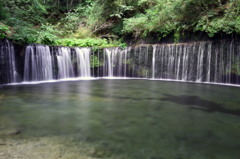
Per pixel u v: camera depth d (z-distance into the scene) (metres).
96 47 12.56
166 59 11.39
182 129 3.01
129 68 12.66
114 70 12.90
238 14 8.77
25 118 3.53
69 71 11.52
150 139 2.59
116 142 2.47
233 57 8.95
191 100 5.37
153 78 11.92
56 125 3.14
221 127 3.13
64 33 16.27
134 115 3.79
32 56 9.51
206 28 9.27
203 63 10.02
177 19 11.01
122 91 6.93
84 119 3.49
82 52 12.09
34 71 9.66
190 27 10.38
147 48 12.06
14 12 13.22
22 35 9.12
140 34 13.16
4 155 2.04
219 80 9.52
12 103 4.81
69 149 2.24
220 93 6.59
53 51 10.54
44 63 10.11
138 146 2.36
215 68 9.62
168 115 3.81
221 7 9.20
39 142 2.43
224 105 4.77
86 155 2.09
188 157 2.11
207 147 2.38
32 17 15.66
